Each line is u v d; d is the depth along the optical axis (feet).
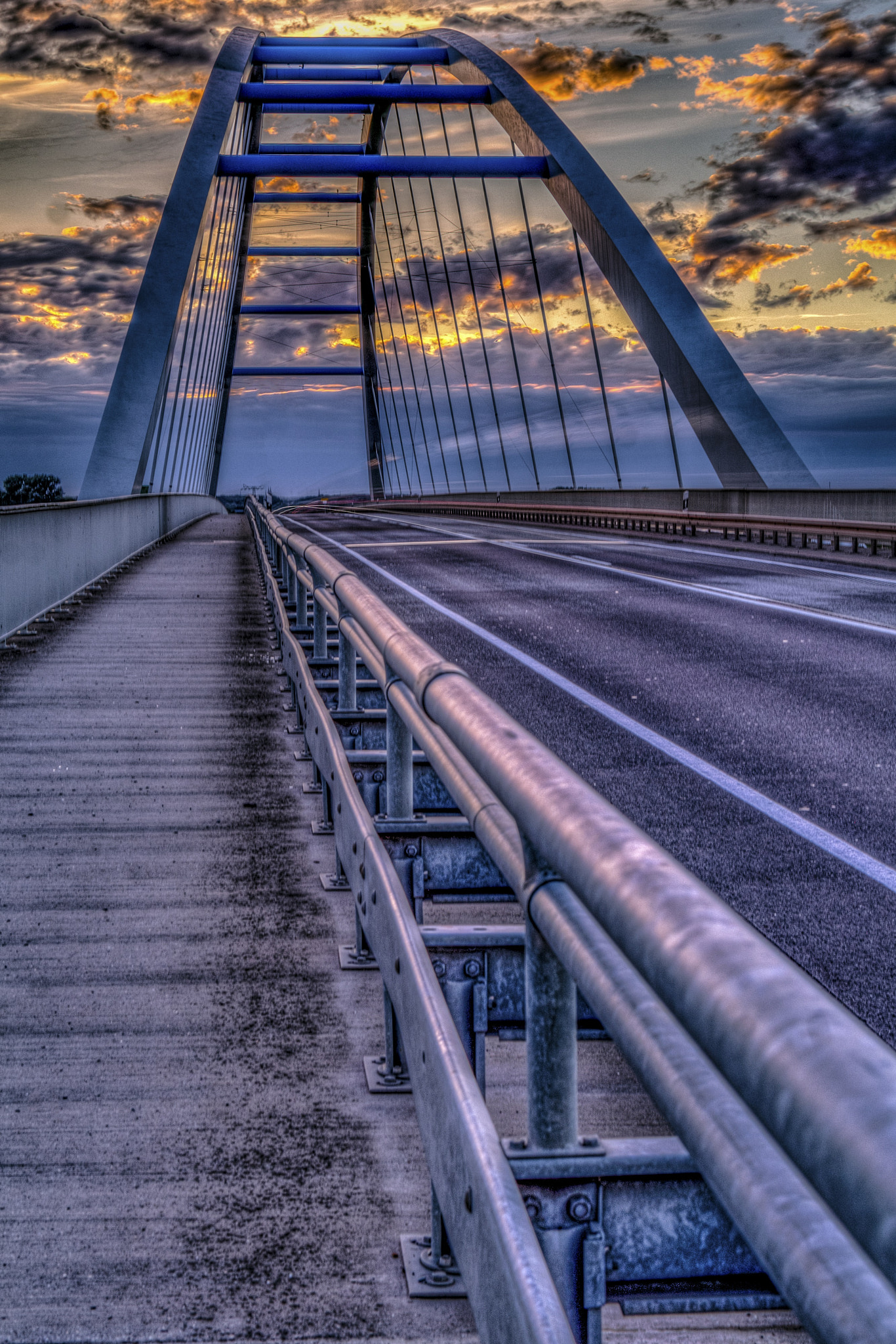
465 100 146.10
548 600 52.70
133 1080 10.08
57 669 33.30
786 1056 2.15
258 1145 9.02
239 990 12.07
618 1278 5.43
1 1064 10.38
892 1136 1.81
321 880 15.64
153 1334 6.84
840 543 83.35
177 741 24.39
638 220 120.67
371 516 185.47
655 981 2.85
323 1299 7.17
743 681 31.96
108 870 16.11
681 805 19.49
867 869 16.07
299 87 141.59
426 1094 7.30
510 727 5.74
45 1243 7.74
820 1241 2.41
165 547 90.38
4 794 20.11
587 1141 5.53
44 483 328.90
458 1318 6.97
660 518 106.22
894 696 29.58
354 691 17.31
